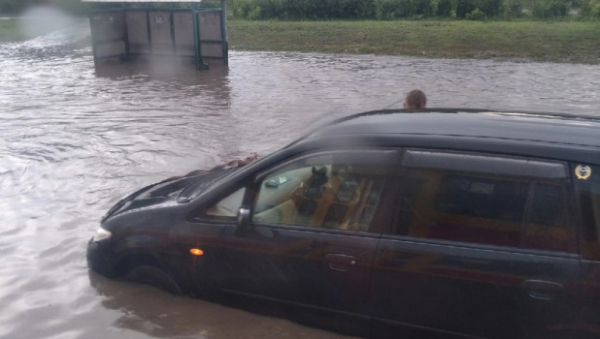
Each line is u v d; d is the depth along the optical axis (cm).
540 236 351
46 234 605
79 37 3109
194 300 454
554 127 388
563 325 342
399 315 380
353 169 401
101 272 486
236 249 419
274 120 1145
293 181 419
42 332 436
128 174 803
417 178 382
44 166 845
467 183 371
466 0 3178
